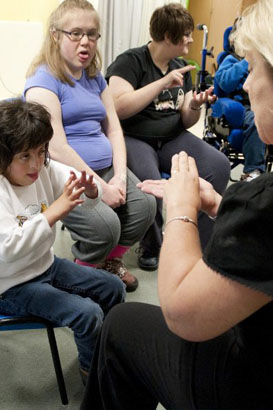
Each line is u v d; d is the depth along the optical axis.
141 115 2.12
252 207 0.62
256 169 2.70
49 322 1.27
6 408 1.34
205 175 2.13
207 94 2.11
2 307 1.28
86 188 1.40
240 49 0.70
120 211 1.85
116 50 3.31
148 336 0.90
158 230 2.09
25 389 1.41
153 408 1.04
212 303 0.65
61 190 1.41
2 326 1.25
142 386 0.98
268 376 0.72
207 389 0.80
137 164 2.04
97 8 3.00
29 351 1.57
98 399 1.06
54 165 1.41
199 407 0.82
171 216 0.79
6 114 1.14
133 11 3.24
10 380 1.44
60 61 1.70
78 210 1.66
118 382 0.96
